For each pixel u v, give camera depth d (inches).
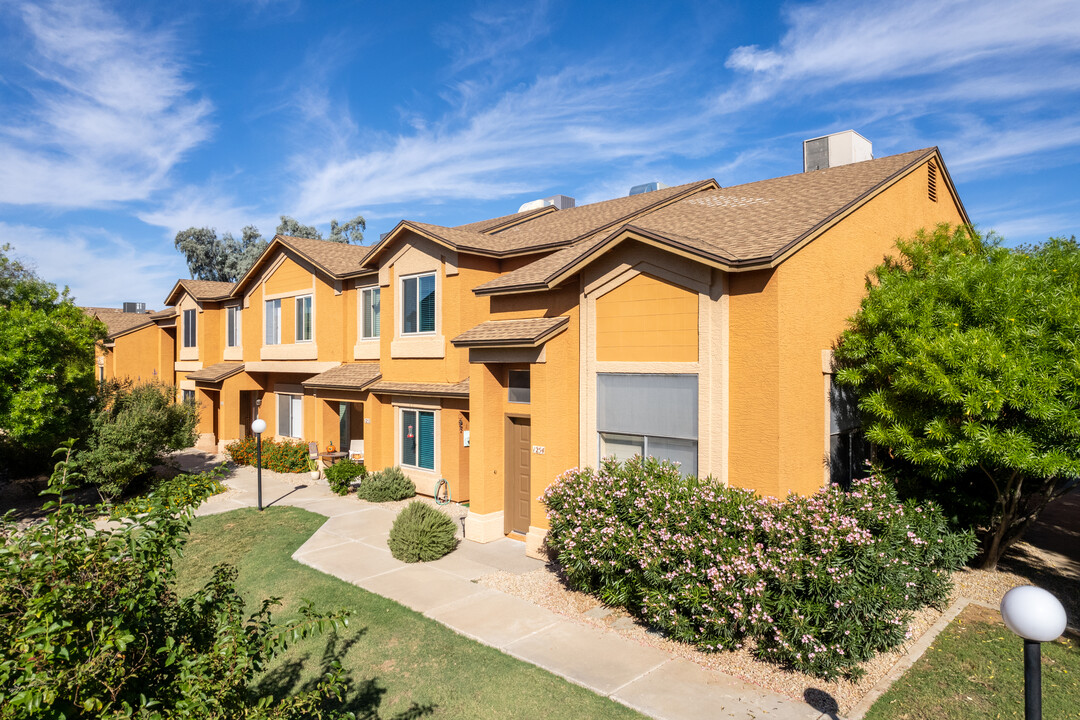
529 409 496.1
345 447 845.2
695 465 397.1
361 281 770.2
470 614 362.9
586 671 295.1
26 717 126.6
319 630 181.5
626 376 431.8
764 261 349.4
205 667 154.9
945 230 458.0
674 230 440.8
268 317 940.0
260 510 619.2
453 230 691.4
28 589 152.7
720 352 380.2
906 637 300.0
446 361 631.8
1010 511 394.9
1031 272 363.6
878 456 462.9
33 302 670.5
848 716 251.6
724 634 304.5
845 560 280.4
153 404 703.7
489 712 264.7
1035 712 146.2
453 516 579.5
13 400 559.2
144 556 174.1
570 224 682.2
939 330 346.0
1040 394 303.0
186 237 2213.3
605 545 347.6
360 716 265.3
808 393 384.5
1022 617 145.9
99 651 145.7
